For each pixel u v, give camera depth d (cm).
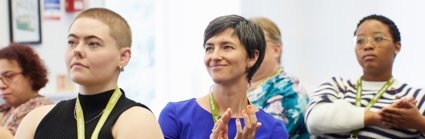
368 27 348
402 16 542
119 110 233
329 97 347
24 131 243
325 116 332
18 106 394
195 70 614
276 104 363
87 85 234
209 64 278
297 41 596
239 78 279
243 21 282
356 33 354
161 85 623
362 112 326
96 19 235
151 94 636
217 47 276
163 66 623
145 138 223
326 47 585
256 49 282
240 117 280
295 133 367
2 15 562
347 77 573
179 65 619
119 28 239
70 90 579
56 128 235
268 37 382
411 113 313
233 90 279
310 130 342
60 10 579
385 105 336
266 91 371
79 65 230
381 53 343
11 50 392
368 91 347
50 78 573
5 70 387
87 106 237
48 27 576
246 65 281
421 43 532
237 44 275
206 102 287
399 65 538
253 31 281
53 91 574
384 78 350
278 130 286
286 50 598
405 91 342
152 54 637
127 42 243
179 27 618
